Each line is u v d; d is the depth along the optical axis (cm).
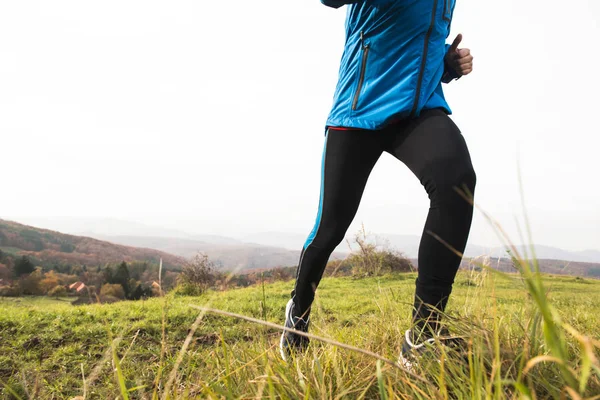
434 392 87
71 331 393
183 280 1055
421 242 135
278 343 165
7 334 378
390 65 154
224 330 363
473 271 148
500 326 127
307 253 167
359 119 156
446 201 130
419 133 146
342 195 161
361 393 102
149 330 393
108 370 246
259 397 83
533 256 50
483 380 92
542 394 92
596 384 86
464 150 138
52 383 244
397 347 152
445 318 126
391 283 905
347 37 174
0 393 212
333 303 660
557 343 48
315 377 111
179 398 98
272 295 810
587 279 1464
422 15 150
